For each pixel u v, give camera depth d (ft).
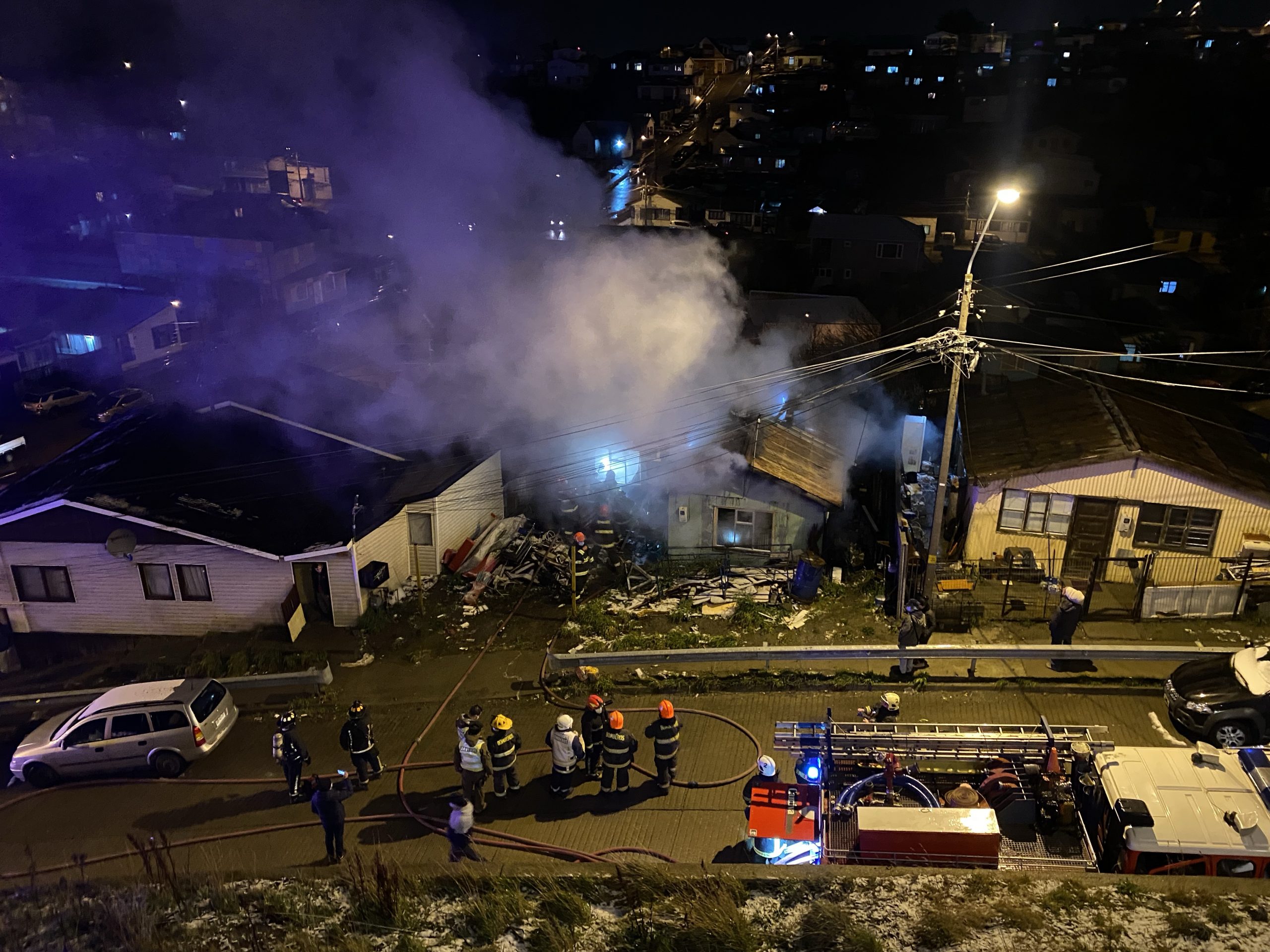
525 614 68.90
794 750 39.11
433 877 34.58
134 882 36.83
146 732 51.80
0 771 54.60
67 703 61.16
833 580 69.46
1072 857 34.09
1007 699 53.01
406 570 75.41
